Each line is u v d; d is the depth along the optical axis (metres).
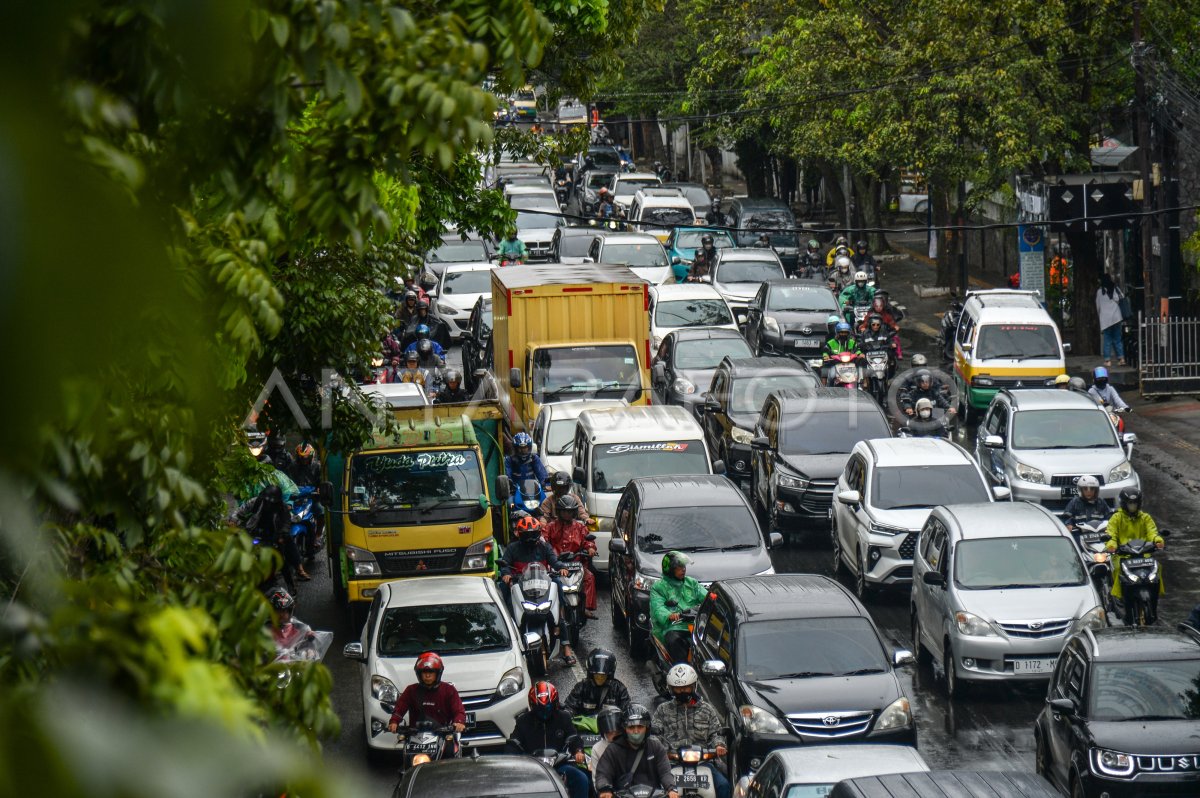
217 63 4.63
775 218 110.12
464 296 89.62
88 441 7.32
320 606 46.16
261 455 47.03
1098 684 29.12
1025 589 36.34
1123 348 78.38
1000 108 73.94
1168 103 70.56
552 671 39.50
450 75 11.03
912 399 66.50
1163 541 40.69
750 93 104.56
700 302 78.25
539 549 40.72
